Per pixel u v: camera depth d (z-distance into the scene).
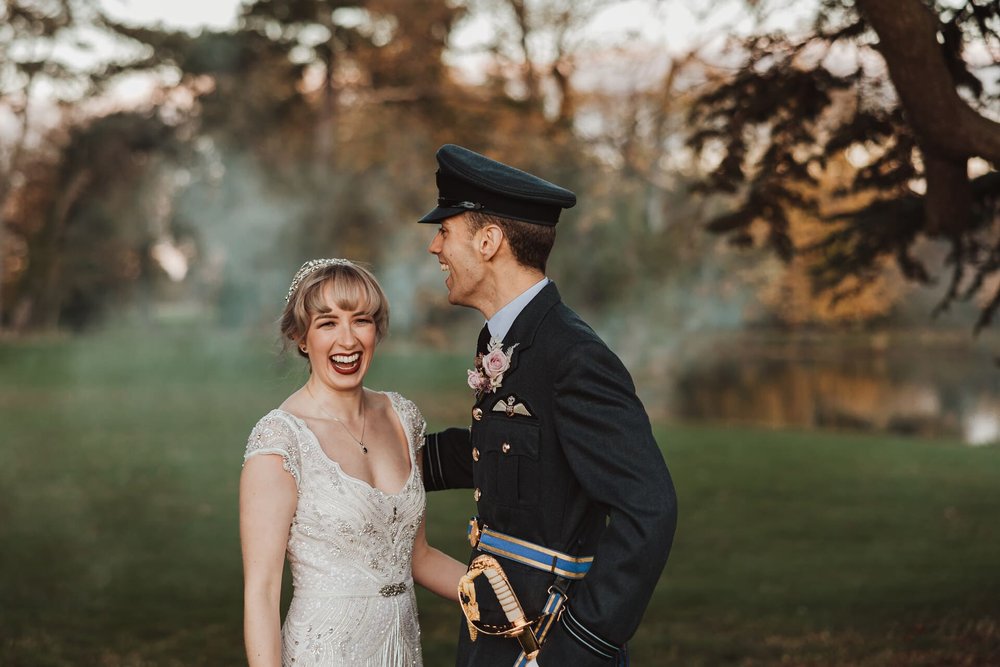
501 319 2.50
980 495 10.36
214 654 5.55
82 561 8.16
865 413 19.72
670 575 7.51
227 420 17.69
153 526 9.63
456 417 18.84
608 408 2.28
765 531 9.05
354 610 2.65
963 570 7.25
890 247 5.85
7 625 6.14
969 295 5.98
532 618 2.37
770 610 6.39
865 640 5.39
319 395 2.79
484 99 29.77
